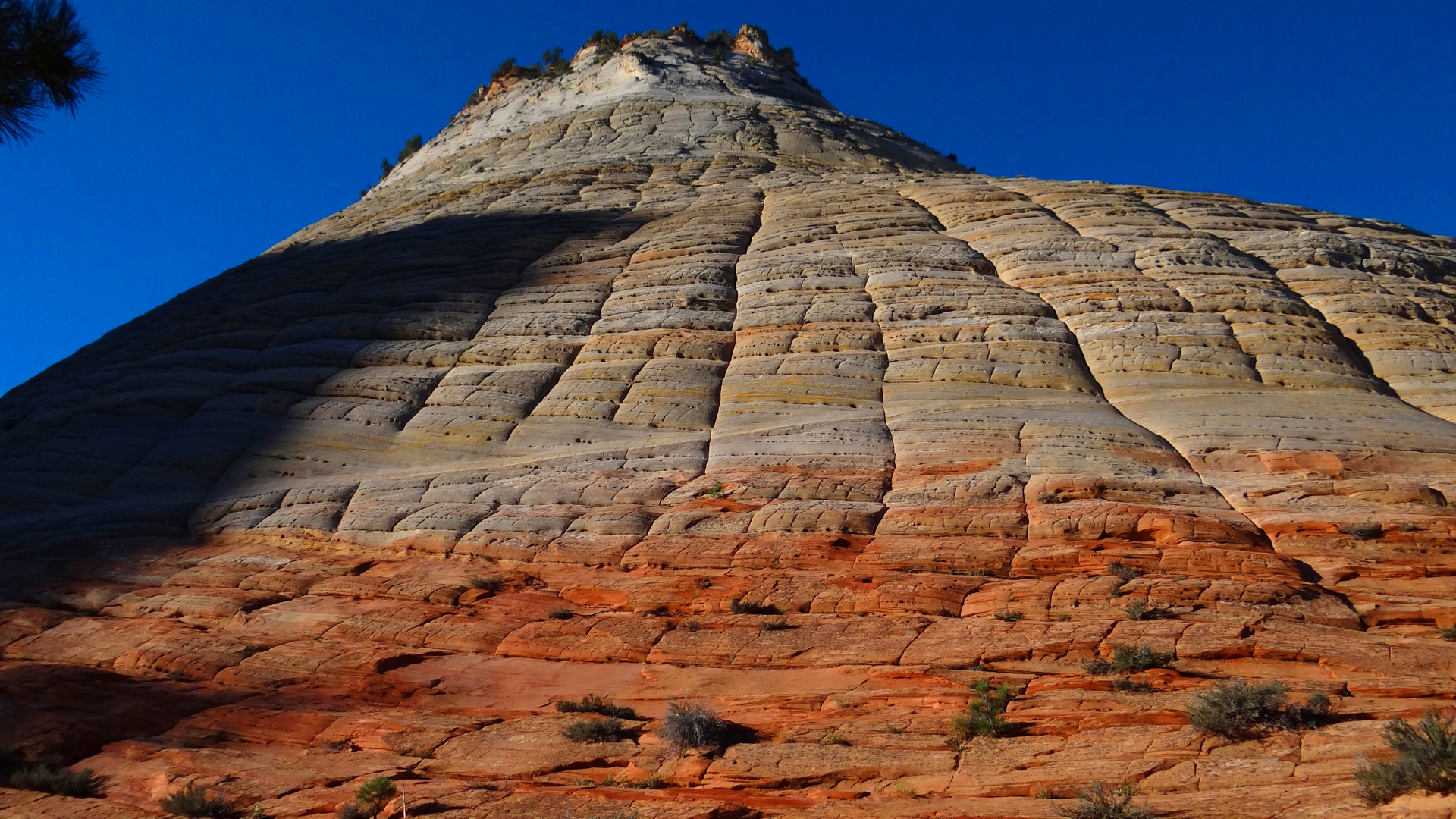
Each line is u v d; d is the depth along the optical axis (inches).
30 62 472.1
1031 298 1218.0
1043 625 599.2
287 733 551.8
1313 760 415.8
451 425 1062.4
